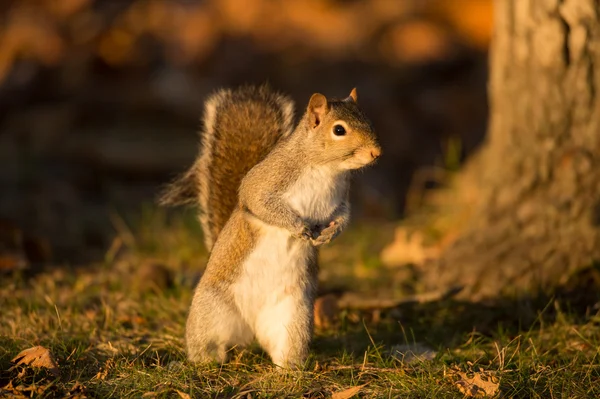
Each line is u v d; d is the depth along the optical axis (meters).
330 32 23.33
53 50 20.83
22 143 18.39
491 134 12.16
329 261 13.17
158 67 20.97
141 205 16.48
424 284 11.56
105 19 22.02
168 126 19.20
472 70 22.20
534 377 8.33
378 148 8.56
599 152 11.01
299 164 8.67
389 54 22.67
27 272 12.23
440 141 19.58
